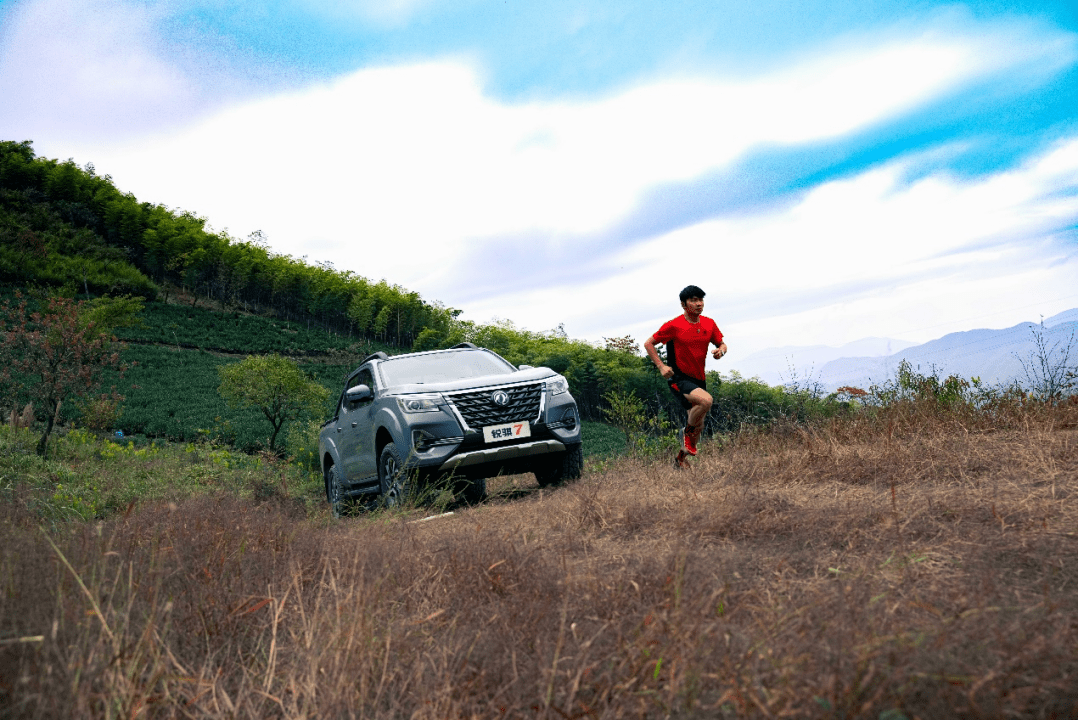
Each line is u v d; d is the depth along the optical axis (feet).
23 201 384.27
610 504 12.64
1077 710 3.87
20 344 44.16
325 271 377.30
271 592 7.88
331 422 26.71
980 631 4.95
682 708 4.63
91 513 18.65
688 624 5.62
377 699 5.27
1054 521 8.49
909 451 14.33
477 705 5.17
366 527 13.34
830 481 13.47
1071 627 5.07
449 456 18.34
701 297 19.30
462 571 8.62
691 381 19.34
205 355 213.66
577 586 7.60
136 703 4.89
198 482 32.94
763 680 4.58
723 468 16.71
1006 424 17.76
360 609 6.64
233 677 6.06
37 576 7.34
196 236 356.38
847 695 4.08
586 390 229.66
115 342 182.29
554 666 4.90
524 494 19.83
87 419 79.97
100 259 338.54
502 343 335.26
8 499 16.44
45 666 4.96
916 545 8.09
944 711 3.94
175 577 8.37
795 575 7.50
